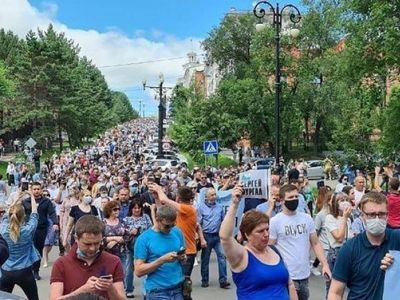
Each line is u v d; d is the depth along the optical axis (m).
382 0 13.91
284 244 4.12
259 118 33.53
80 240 2.97
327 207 5.73
